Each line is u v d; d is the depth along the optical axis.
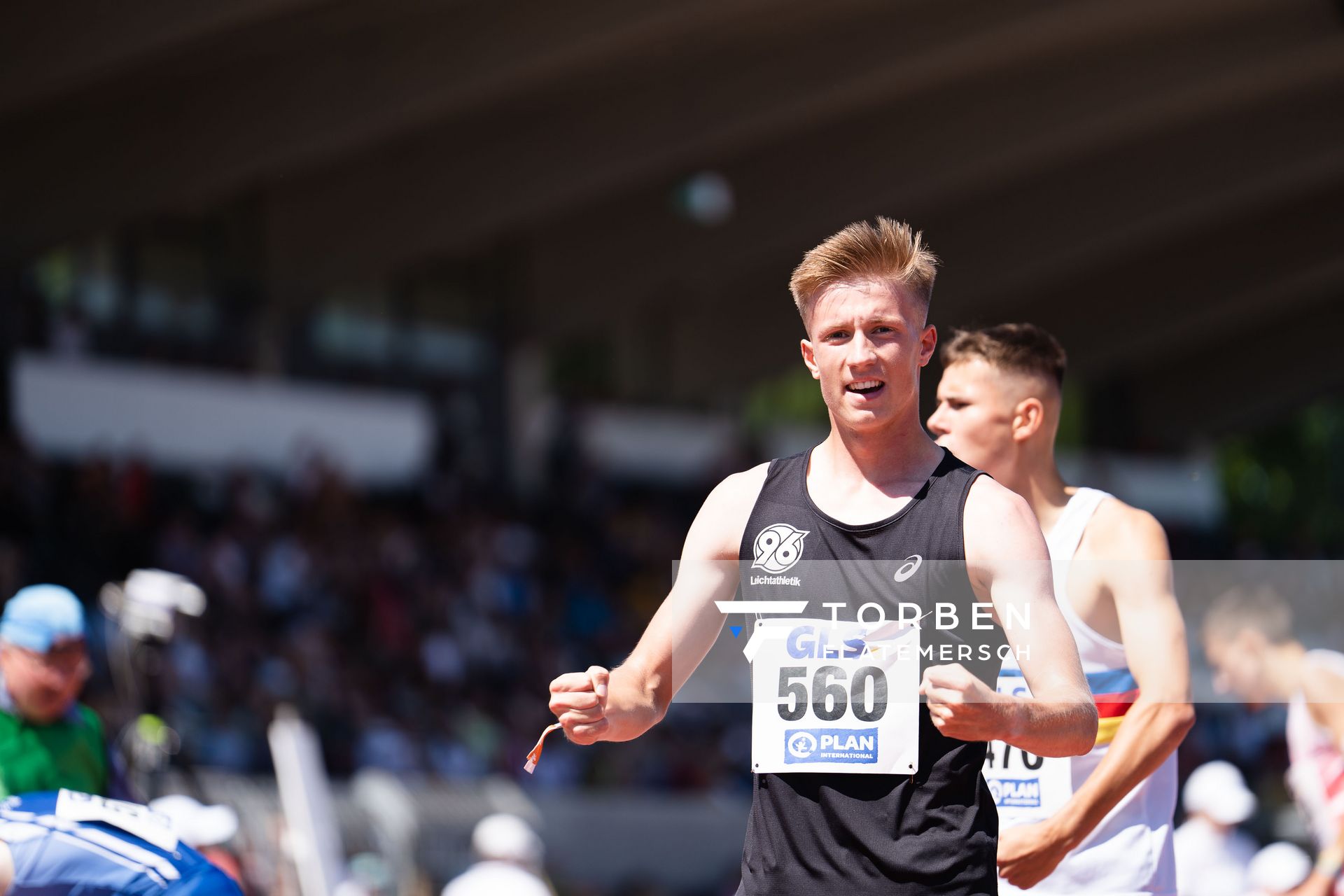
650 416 62.97
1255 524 86.38
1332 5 47.25
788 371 62.72
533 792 30.81
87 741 12.32
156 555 39.12
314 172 51.34
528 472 57.88
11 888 8.54
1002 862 8.51
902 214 61.00
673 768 39.09
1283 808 28.27
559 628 48.59
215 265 49.47
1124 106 50.19
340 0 38.88
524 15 41.03
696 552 7.04
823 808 6.48
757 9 42.09
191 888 8.80
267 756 31.52
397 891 24.36
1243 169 57.66
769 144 55.19
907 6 44.47
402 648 42.03
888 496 6.73
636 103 48.06
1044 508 9.70
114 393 45.44
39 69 37.31
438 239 50.59
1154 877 9.11
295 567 41.66
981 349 9.66
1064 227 60.62
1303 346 79.88
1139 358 75.19
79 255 46.06
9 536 37.50
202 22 35.69
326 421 51.31
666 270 57.00
